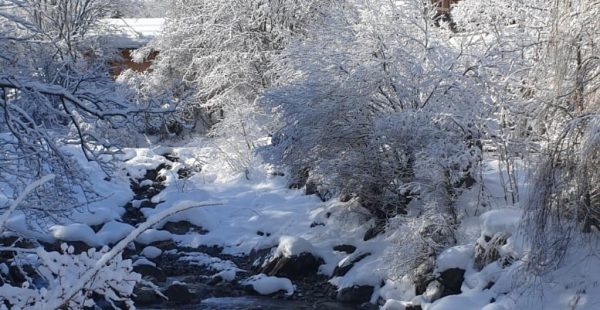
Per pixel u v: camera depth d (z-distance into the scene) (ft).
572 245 39.01
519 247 41.11
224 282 53.31
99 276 14.90
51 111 42.06
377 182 53.67
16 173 41.65
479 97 50.93
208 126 100.27
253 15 87.66
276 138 58.95
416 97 53.36
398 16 55.83
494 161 53.42
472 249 44.52
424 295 44.21
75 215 64.28
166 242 63.21
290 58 59.16
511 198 48.73
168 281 54.03
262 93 58.34
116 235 61.77
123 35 121.60
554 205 38.68
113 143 44.32
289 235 57.77
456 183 50.75
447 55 53.11
